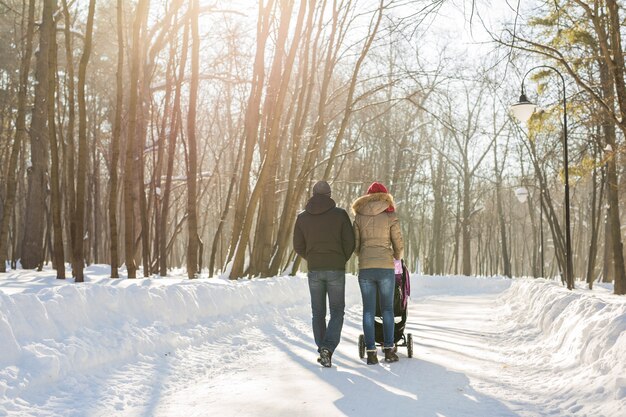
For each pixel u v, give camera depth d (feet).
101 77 95.30
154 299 23.09
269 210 49.49
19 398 13.51
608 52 37.78
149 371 18.10
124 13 67.10
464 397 16.17
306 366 20.85
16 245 92.12
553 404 15.38
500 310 49.98
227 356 22.22
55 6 55.88
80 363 16.39
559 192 133.90
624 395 14.19
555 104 51.39
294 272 57.21
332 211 21.89
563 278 94.12
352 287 59.21
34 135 57.31
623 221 153.79
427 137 140.46
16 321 15.67
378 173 132.57
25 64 43.42
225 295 29.37
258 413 14.26
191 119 39.88
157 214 59.06
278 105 41.70
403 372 19.93
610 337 17.93
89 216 80.23
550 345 24.21
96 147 98.53
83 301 19.08
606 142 60.23
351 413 14.30
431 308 55.16
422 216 156.66
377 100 102.58
